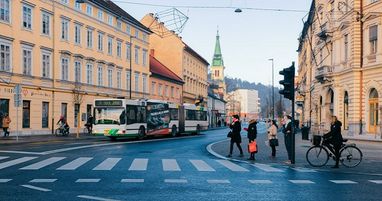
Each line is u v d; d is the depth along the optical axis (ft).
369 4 116.98
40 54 125.90
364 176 43.80
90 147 78.59
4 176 40.16
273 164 53.98
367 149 79.87
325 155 52.75
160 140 108.88
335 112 134.92
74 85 143.02
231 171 46.06
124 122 101.96
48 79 129.08
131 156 61.98
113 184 36.09
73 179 38.60
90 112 155.43
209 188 34.78
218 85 456.04
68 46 140.87
